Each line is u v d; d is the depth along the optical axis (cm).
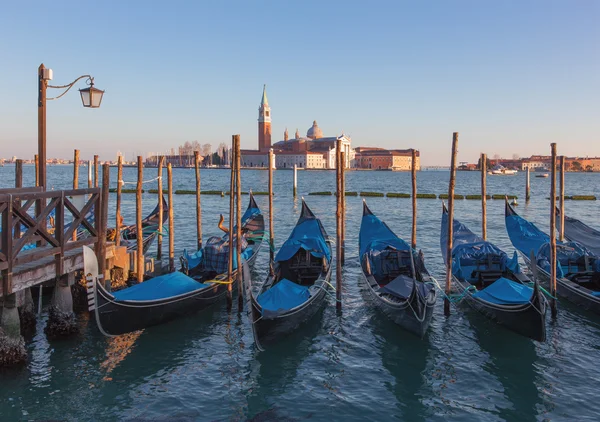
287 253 1708
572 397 1018
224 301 1603
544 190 8262
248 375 1116
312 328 1396
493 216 4081
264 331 1220
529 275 1933
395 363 1178
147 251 2353
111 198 5850
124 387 1052
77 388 1041
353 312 1522
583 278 1625
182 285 1402
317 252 1744
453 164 1442
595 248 1859
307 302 1369
